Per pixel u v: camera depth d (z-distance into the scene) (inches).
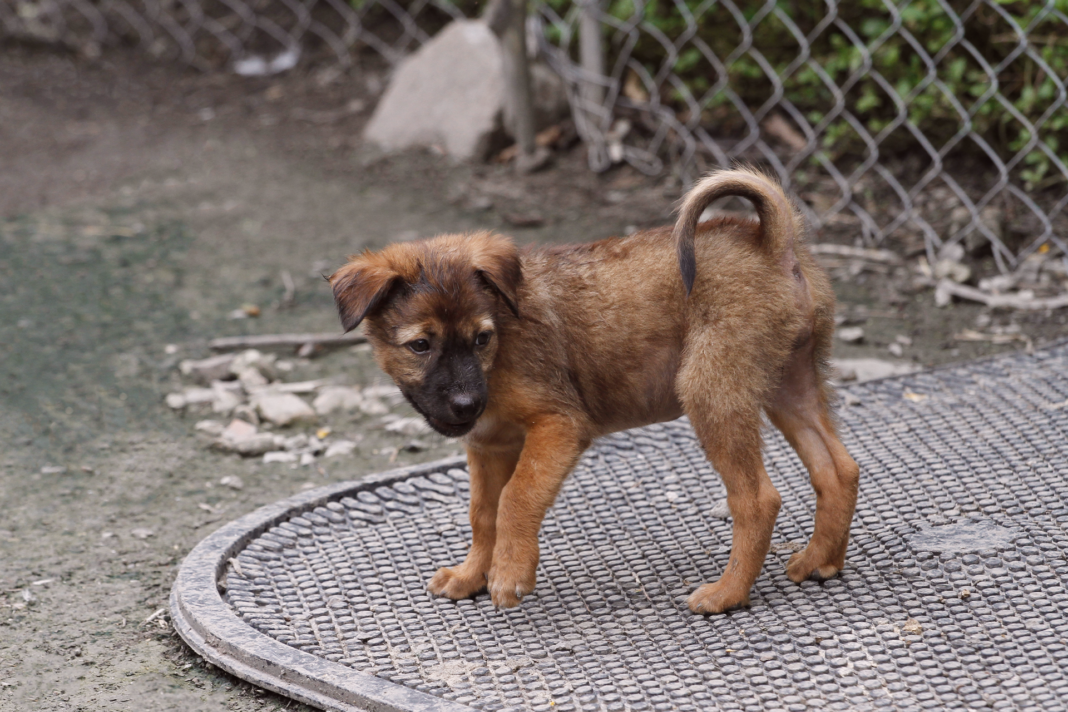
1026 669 142.3
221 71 453.7
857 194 325.4
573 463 164.1
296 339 271.3
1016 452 197.6
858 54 331.0
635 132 367.6
